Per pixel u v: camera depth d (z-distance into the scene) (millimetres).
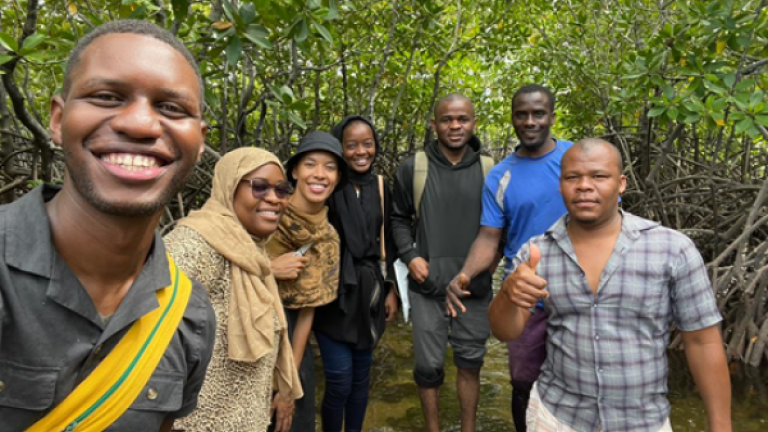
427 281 3061
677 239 1827
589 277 1881
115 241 885
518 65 8344
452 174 3105
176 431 1599
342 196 2861
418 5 5754
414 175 3145
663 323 1857
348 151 2973
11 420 873
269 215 2078
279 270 2422
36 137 3430
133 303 948
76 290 883
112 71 843
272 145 6684
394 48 6512
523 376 2533
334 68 6625
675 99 4270
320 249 2553
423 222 3113
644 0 6516
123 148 851
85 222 867
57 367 878
